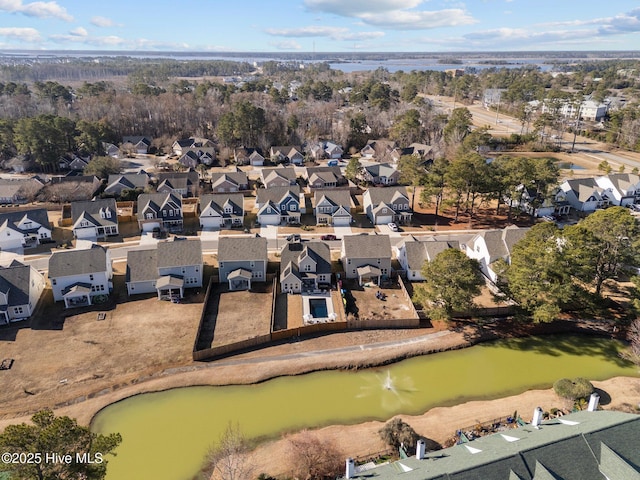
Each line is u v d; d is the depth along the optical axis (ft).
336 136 488.44
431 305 186.50
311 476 114.62
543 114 485.56
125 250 244.22
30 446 82.58
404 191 294.05
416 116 473.26
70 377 151.43
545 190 280.31
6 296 177.37
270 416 138.62
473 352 169.48
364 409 141.79
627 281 212.84
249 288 205.87
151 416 137.69
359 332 177.88
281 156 429.38
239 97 581.94
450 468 96.73
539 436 107.04
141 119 504.43
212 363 159.63
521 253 173.88
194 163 403.95
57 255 195.52
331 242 256.93
